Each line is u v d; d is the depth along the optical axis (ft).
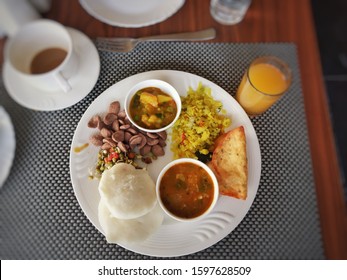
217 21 1.72
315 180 1.49
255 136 1.49
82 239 1.38
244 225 1.42
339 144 2.56
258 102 1.46
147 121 1.48
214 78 1.65
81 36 1.61
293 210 1.44
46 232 1.39
